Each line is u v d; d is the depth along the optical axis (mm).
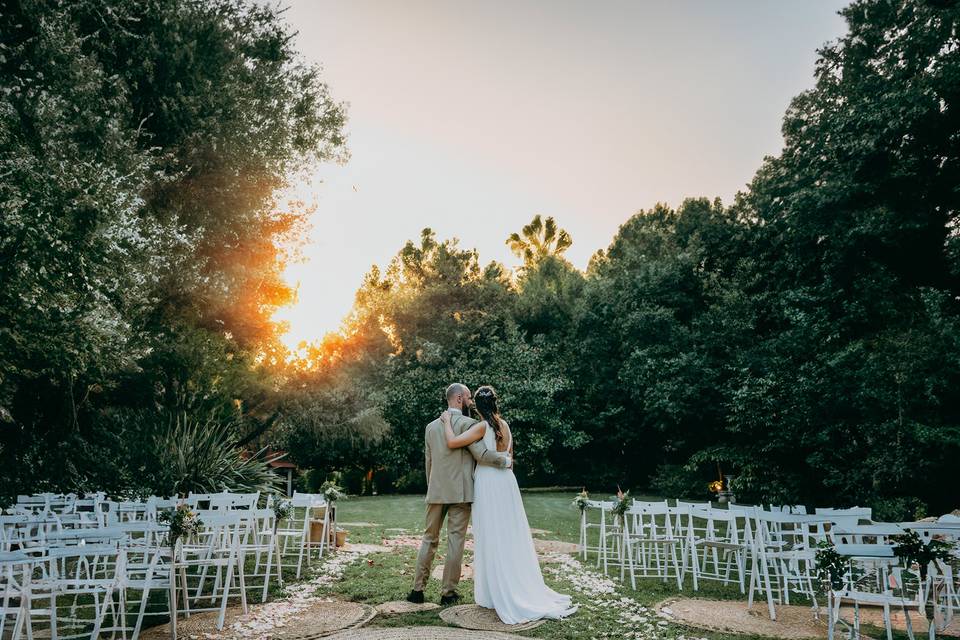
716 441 22219
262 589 6375
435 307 29453
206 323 14219
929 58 15367
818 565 4543
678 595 6312
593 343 26359
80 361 7938
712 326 21547
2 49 7902
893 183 16281
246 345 15164
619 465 27016
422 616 5270
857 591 5160
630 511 6902
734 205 23719
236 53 11945
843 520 6070
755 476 18359
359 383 23547
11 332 7297
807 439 15961
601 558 8391
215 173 11758
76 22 9016
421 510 16359
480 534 5555
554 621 5148
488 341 28312
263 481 12500
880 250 16875
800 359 17250
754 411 17438
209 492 11102
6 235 6426
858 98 16547
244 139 11766
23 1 8195
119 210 7590
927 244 16578
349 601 5836
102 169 7730
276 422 17453
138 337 9977
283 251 15039
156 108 11008
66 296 7078
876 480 14195
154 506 6562
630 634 4785
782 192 19062
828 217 17172
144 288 9203
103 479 10477
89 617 5453
